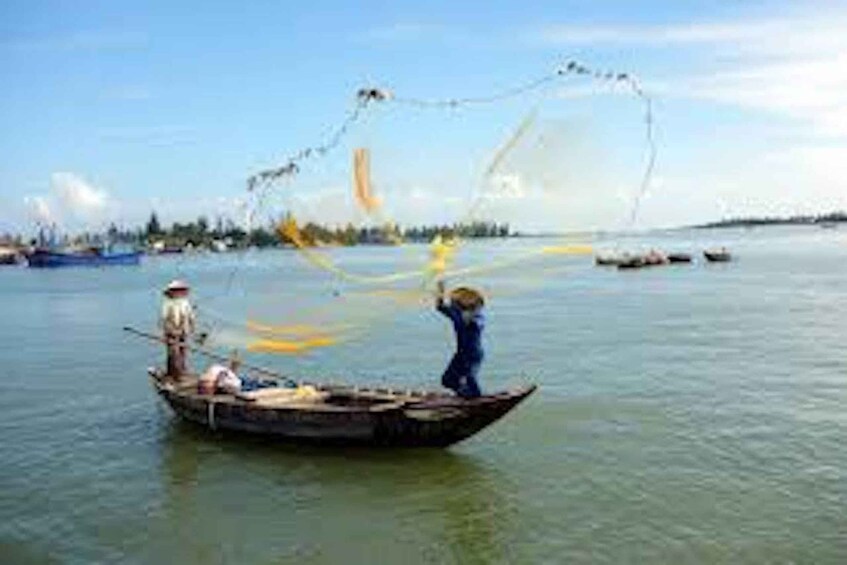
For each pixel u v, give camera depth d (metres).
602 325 51.47
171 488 20.95
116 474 22.12
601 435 24.70
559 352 40.66
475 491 20.27
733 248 198.25
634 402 28.84
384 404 23.44
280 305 74.25
